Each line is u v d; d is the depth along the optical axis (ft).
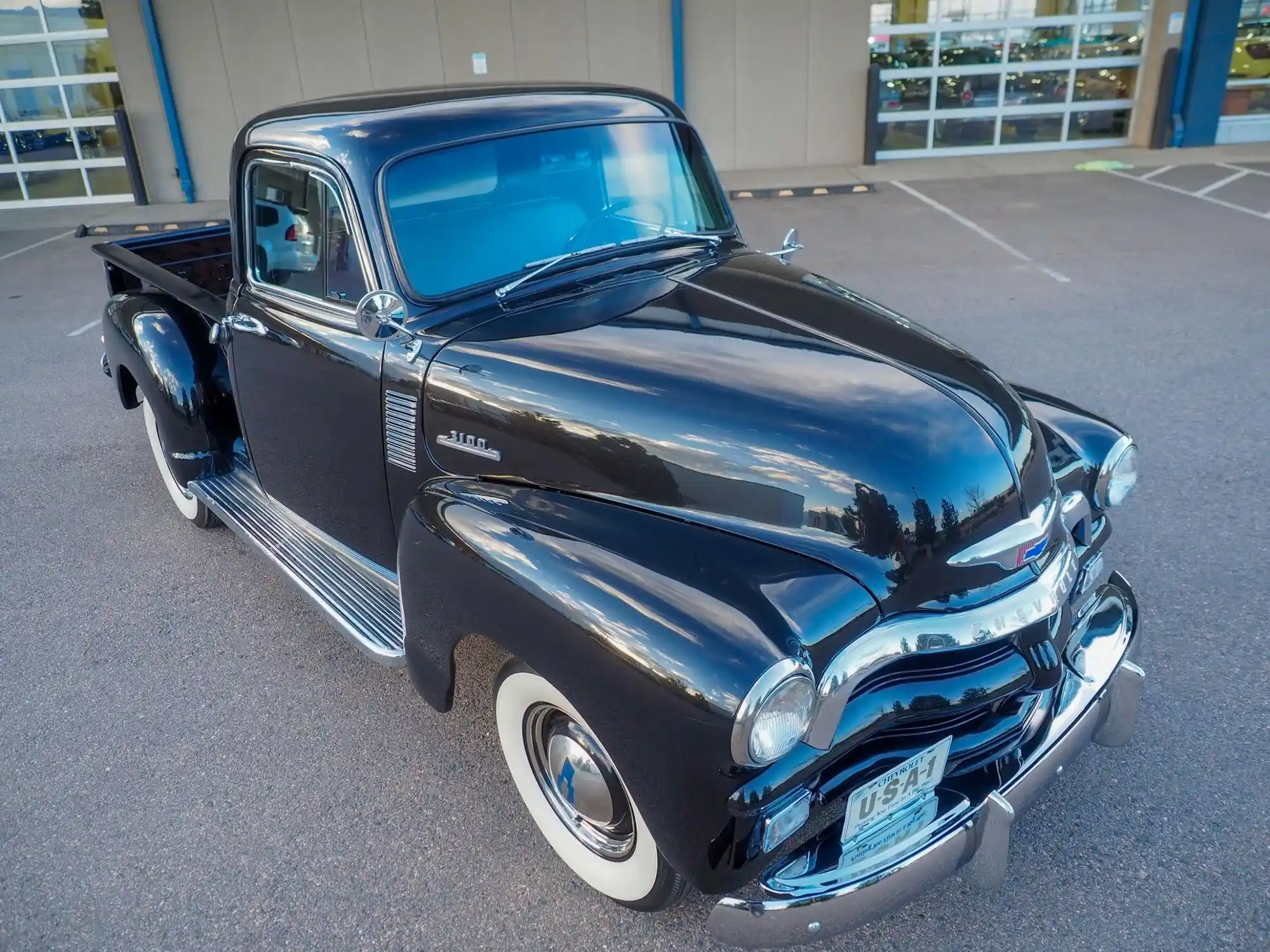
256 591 13.91
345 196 9.59
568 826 8.46
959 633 7.18
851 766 7.23
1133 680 8.61
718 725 6.24
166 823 9.67
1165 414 17.74
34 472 18.24
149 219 43.06
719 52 45.06
